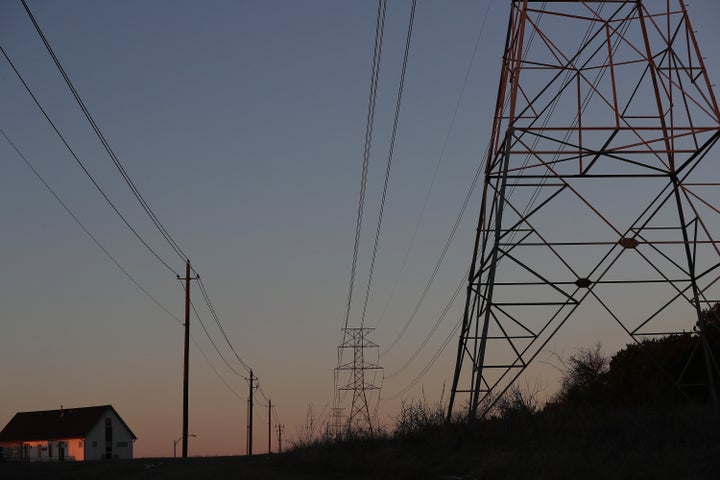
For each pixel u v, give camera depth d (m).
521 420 27.84
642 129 27.45
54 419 107.62
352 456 30.50
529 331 28.17
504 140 28.28
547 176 28.31
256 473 30.42
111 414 104.44
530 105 28.34
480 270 29.94
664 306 28.30
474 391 28.14
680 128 27.05
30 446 106.56
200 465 38.19
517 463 22.41
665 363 36.12
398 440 31.22
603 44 28.36
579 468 20.14
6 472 33.66
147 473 32.59
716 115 26.38
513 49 28.56
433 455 26.61
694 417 23.62
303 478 27.75
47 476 31.28
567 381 38.12
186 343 58.19
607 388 36.06
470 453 25.41
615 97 27.83
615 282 28.00
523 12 27.53
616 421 24.34
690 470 18.55
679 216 28.38
